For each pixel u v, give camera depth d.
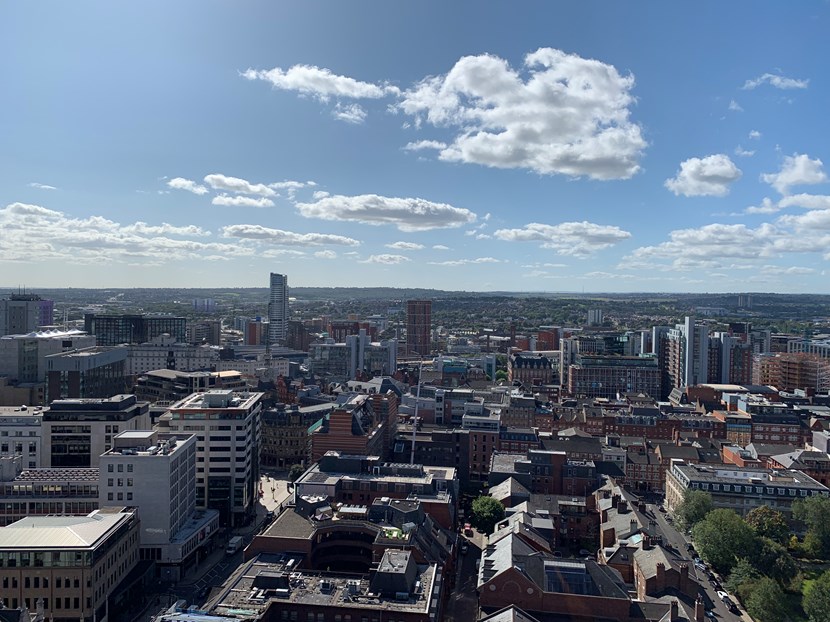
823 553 199.12
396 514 171.88
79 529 155.75
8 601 146.00
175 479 187.25
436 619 134.12
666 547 164.00
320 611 127.81
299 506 178.88
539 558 145.50
